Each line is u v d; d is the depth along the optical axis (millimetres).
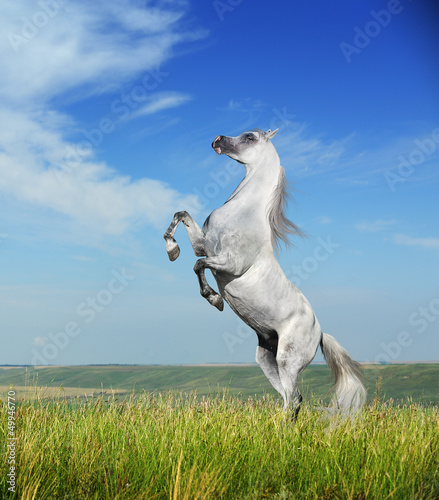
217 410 4953
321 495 3197
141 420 4648
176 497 2850
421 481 3365
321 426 4688
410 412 5074
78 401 5176
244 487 3381
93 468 3408
